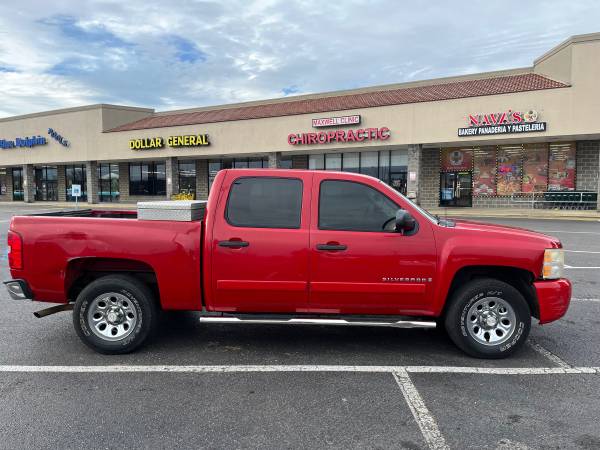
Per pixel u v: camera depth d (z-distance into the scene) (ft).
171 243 14.55
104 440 9.96
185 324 18.49
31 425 10.58
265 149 94.58
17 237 14.89
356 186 14.70
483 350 14.60
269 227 14.53
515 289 14.52
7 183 151.84
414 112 79.46
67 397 12.00
